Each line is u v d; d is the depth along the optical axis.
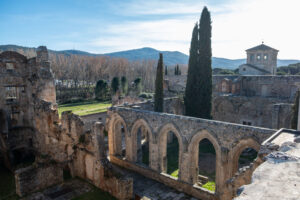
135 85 84.62
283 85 39.22
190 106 39.03
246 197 4.68
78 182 23.88
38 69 29.39
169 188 23.64
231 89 46.69
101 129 22.34
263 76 42.00
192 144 21.89
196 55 38.19
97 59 112.75
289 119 32.41
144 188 23.70
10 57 29.30
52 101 30.91
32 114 30.95
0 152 28.84
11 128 30.05
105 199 20.72
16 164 28.38
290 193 4.69
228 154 19.66
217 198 20.38
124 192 20.03
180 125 22.72
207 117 38.44
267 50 61.38
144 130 38.34
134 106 34.38
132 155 28.11
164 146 25.09
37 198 20.88
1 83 28.62
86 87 89.56
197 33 38.12
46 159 25.80
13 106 30.33
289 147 8.94
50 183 23.00
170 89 64.44
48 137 28.09
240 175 14.33
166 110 39.78
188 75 39.16
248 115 39.56
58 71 84.38
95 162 22.58
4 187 23.31
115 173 21.22
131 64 150.88
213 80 50.72
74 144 24.64
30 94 30.88
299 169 5.91
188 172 22.38
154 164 25.70
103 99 76.12
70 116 24.88
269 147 12.48
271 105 36.62
